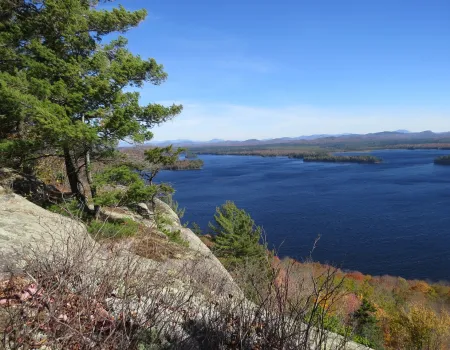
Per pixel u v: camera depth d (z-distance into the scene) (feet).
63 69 29.81
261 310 9.27
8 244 12.73
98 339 7.50
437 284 112.37
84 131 27.96
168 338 8.84
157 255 15.96
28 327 7.44
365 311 42.01
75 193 34.99
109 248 11.94
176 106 33.94
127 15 32.50
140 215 43.78
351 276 108.99
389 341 61.87
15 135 34.76
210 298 11.12
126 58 32.30
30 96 26.61
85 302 8.43
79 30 31.53
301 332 8.50
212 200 213.87
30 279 9.59
